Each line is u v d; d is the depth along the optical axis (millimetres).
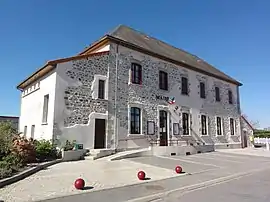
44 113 15352
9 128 13070
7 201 6008
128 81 17188
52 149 13008
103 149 14945
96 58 15750
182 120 20641
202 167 12617
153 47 20531
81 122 14570
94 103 15273
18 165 9898
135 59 17859
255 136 37781
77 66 14844
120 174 9836
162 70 19656
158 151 16688
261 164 14719
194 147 19484
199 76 23125
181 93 20891
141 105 17703
